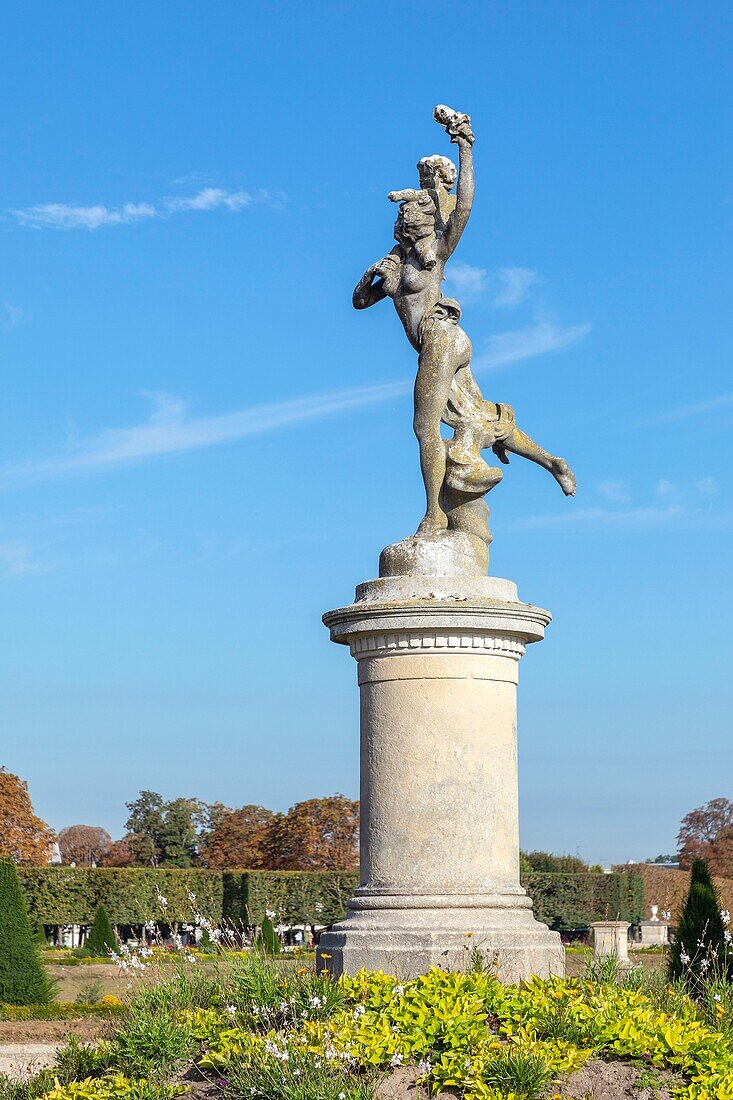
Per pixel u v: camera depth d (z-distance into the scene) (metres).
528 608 9.59
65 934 47.97
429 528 10.26
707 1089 7.48
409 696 9.46
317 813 67.31
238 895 46.66
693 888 16.58
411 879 9.24
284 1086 7.57
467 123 10.57
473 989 8.34
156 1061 8.56
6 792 63.69
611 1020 8.15
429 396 10.31
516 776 9.65
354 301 10.87
